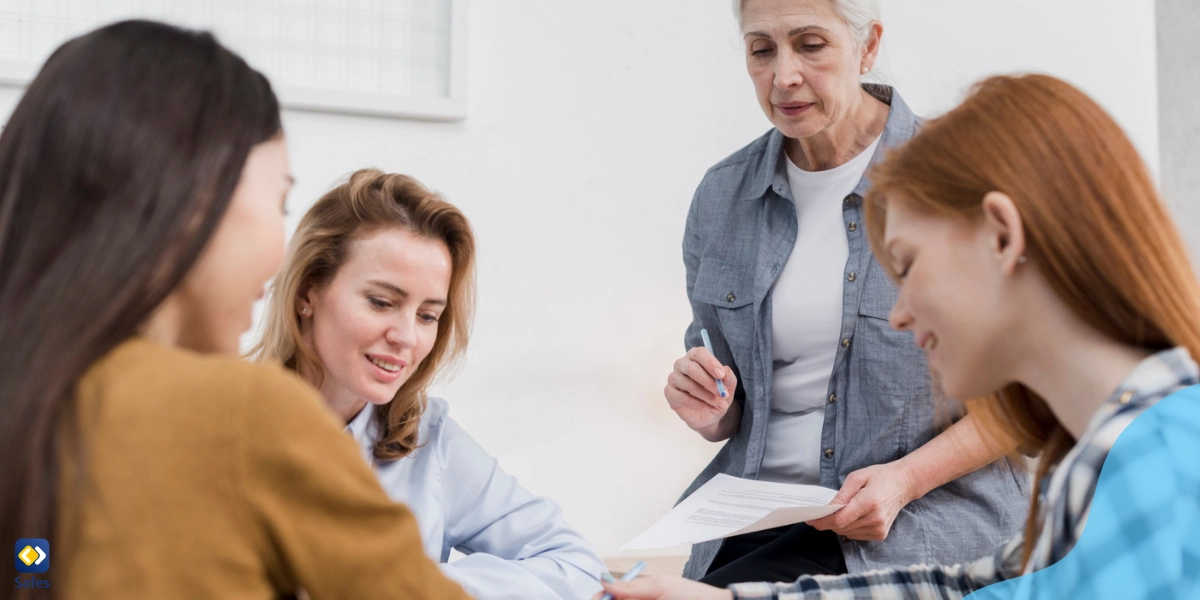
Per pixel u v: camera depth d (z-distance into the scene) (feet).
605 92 8.72
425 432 4.61
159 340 2.25
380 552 2.16
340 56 7.83
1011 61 10.05
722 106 9.13
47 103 2.16
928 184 2.53
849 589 3.36
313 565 2.11
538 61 8.48
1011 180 2.40
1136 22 10.43
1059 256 2.36
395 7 7.97
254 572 2.06
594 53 8.67
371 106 7.78
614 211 8.79
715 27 9.08
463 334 4.59
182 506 2.01
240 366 2.13
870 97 5.19
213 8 7.46
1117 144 2.44
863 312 4.91
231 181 2.23
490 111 8.34
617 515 8.75
